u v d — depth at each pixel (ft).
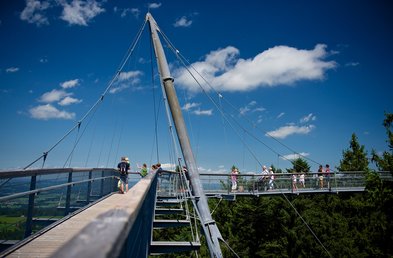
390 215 78.79
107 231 2.98
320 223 108.17
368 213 109.91
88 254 2.23
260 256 114.93
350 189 89.45
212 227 39.60
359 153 133.69
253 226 118.52
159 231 135.74
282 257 106.42
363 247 101.09
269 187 83.87
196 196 42.11
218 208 133.69
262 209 115.14
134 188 10.55
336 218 114.42
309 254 103.96
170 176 63.36
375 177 76.84
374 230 92.38
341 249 100.17
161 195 61.57
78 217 24.44
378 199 76.07
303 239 105.19
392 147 81.66
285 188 85.46
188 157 45.93
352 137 137.69
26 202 18.53
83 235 2.78
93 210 27.99
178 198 60.85
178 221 37.93
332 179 89.92
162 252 28.25
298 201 112.57
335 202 127.03
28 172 18.42
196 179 44.21
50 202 22.63
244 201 122.42
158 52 57.41
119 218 3.65
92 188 35.68
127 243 5.61
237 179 82.12
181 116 49.16
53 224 20.98
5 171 15.40
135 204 5.91
